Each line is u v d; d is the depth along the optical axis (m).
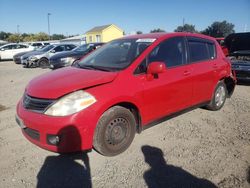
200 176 3.38
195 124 5.20
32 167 3.64
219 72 5.75
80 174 3.47
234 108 6.30
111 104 3.65
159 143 4.33
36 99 3.61
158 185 3.21
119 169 3.57
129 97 3.85
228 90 6.63
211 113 5.89
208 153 3.98
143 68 4.16
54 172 3.52
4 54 23.89
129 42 4.80
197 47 5.31
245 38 9.95
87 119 3.45
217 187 3.16
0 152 4.05
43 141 3.51
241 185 3.19
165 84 4.39
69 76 3.99
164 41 4.62
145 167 3.61
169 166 3.62
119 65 4.18
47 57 17.14
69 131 3.38
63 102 3.42
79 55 13.05
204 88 5.37
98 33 50.91
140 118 4.15
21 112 3.77
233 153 3.98
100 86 3.66
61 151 3.46
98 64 4.50
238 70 9.03
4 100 7.30
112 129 3.77
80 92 3.50
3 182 3.31
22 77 12.28
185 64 4.91
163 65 4.02
